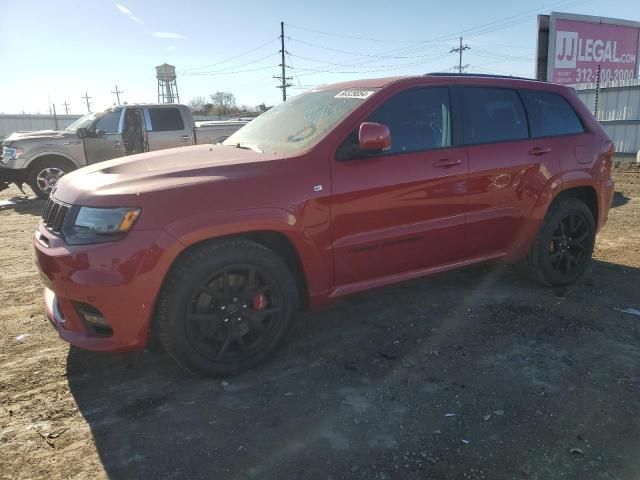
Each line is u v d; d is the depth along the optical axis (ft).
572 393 10.14
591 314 13.88
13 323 13.88
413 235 12.43
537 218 14.57
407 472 8.04
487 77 14.24
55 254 9.76
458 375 10.87
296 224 10.80
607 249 20.10
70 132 37.22
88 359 11.82
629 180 40.73
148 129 37.17
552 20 60.03
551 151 14.66
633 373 10.86
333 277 11.66
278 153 11.63
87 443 8.86
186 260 10.00
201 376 10.75
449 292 15.56
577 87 57.31
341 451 8.53
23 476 8.07
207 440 8.88
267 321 11.17
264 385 10.61
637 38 66.08
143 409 9.85
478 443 8.68
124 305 9.56
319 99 13.67
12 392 10.46
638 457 8.31
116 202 9.57
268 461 8.32
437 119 13.00
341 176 11.34
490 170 13.42
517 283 16.29
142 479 7.98
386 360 11.57
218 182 10.21
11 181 35.96
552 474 7.95
